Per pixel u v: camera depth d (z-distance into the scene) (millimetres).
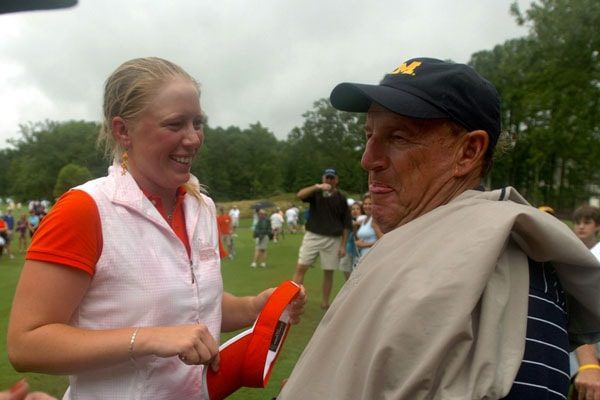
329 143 90562
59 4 825
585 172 29094
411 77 1359
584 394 2609
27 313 1469
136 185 1651
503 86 31531
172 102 1618
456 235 1182
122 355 1474
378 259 1317
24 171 95688
